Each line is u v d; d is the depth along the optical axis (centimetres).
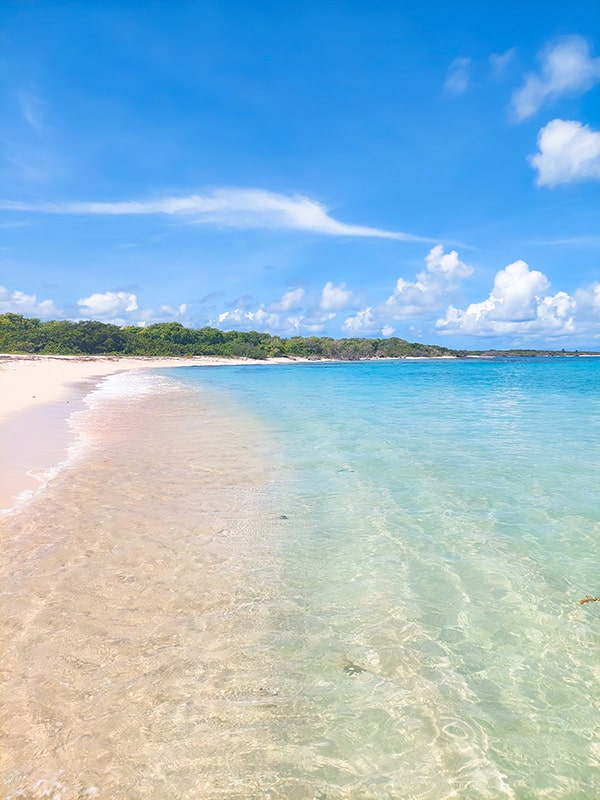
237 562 559
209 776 288
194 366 7719
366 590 503
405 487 845
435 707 347
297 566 553
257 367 7862
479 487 845
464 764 302
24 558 550
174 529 650
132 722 323
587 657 401
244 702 346
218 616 449
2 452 1052
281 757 303
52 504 730
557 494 805
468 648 412
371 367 7956
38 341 8281
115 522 666
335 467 977
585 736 324
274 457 1062
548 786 290
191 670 375
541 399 2423
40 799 268
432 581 523
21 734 309
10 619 431
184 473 925
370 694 358
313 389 3094
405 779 291
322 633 429
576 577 531
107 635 414
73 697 342
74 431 1345
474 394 2731
